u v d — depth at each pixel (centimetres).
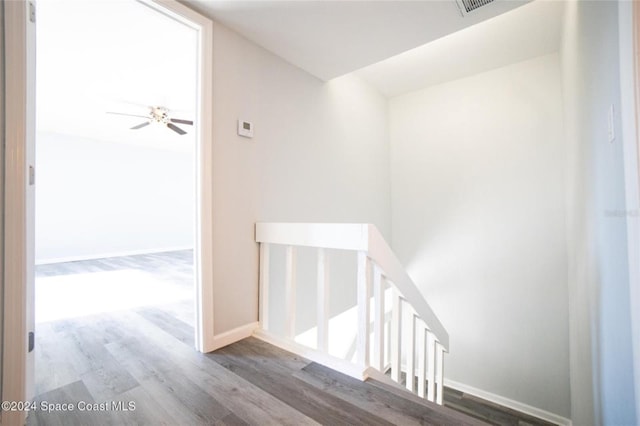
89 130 547
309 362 156
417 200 362
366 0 160
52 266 508
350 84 306
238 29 184
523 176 295
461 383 329
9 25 108
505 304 305
